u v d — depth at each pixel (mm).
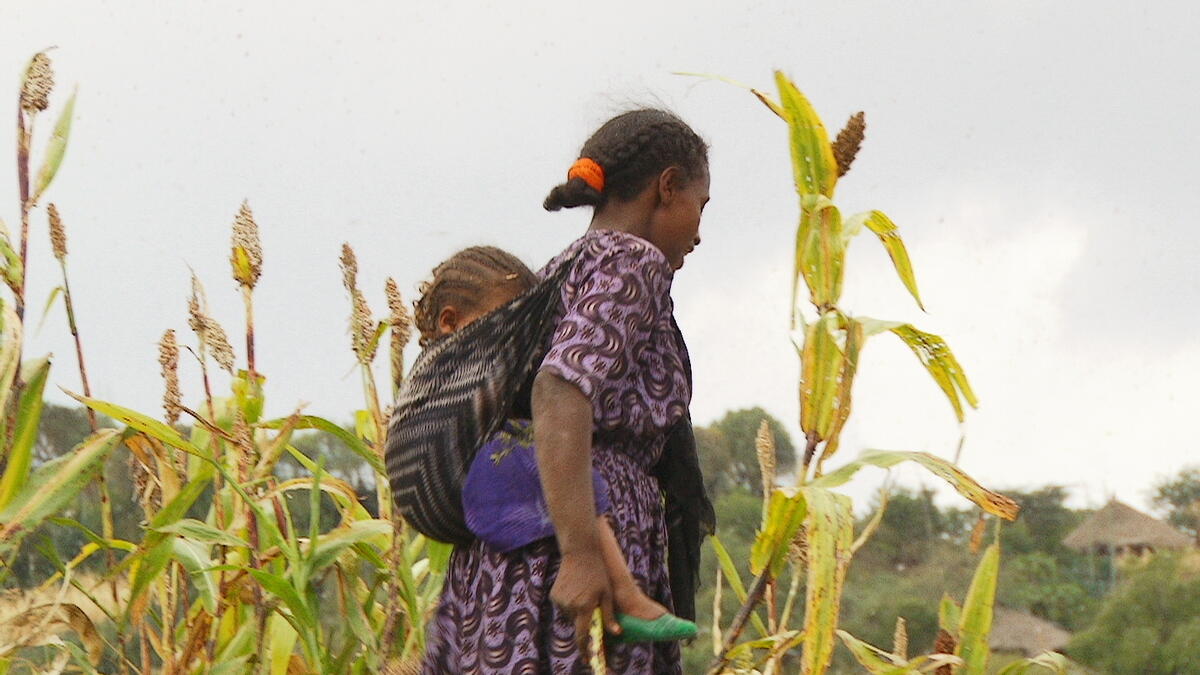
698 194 4367
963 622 5910
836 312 5410
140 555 5961
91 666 5984
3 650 5688
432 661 4238
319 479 6156
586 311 3842
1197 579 74125
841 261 5422
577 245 4090
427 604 6668
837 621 4891
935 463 5176
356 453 6543
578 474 3686
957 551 58625
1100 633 73000
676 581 4438
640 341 3938
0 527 5855
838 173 5520
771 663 5406
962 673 5863
